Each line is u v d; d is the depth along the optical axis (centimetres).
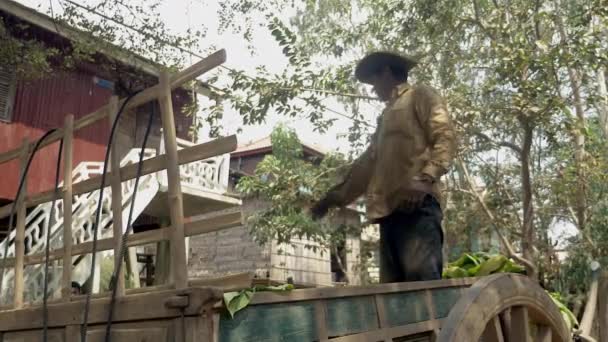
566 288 737
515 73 670
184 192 973
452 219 1034
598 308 618
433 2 773
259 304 189
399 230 335
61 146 276
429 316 270
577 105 855
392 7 834
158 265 864
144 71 1088
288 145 1015
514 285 280
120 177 231
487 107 758
